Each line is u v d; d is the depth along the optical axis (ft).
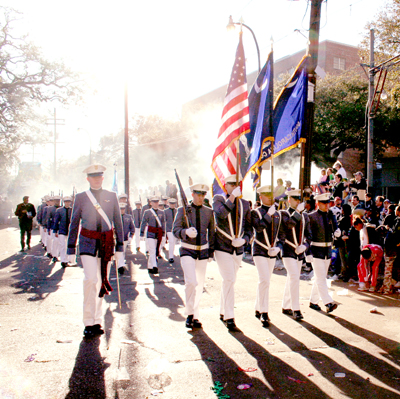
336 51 134.72
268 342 16.33
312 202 31.53
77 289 25.79
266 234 19.85
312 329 18.20
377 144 96.48
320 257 21.27
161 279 30.04
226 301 18.30
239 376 13.16
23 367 13.48
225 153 23.21
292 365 14.12
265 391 12.19
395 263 26.14
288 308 20.84
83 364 13.80
